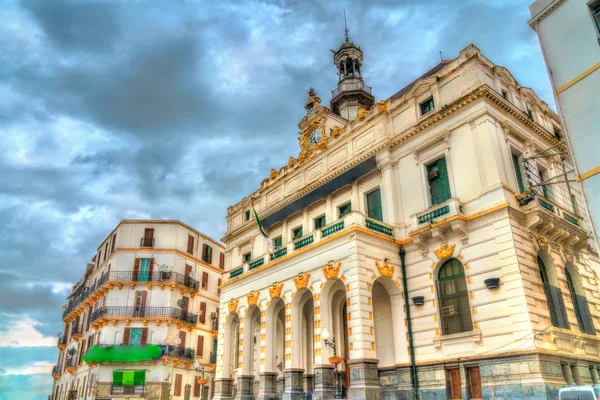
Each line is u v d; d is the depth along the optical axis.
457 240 22.47
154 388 40.75
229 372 30.78
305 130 36.09
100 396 40.28
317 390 22.33
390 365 23.22
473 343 20.56
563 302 21.41
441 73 25.83
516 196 22.08
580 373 20.02
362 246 23.08
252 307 29.28
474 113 23.45
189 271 48.06
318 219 31.08
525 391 18.23
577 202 27.28
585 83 16.98
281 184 35.56
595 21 17.17
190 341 45.84
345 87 42.09
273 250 29.88
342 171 29.39
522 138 24.81
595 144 16.38
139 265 45.81
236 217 40.56
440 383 21.17
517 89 26.94
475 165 22.84
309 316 29.17
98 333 43.59
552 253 22.41
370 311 22.08
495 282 20.30
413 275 23.92
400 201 25.91
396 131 27.38
